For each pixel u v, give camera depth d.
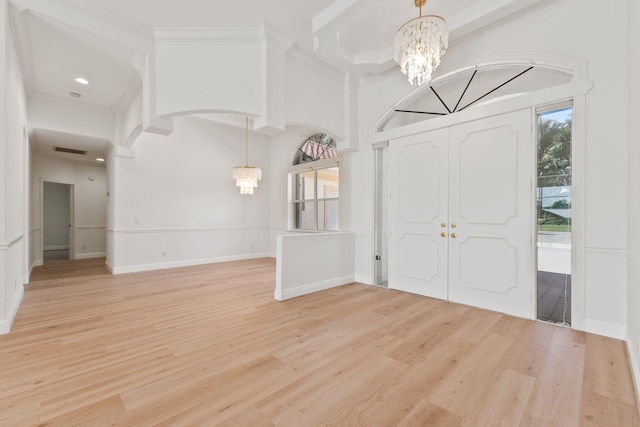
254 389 1.81
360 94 4.62
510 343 2.44
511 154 3.11
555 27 2.86
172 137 6.07
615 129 2.53
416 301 3.62
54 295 3.88
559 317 2.87
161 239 5.89
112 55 3.47
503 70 3.29
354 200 4.76
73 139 5.23
